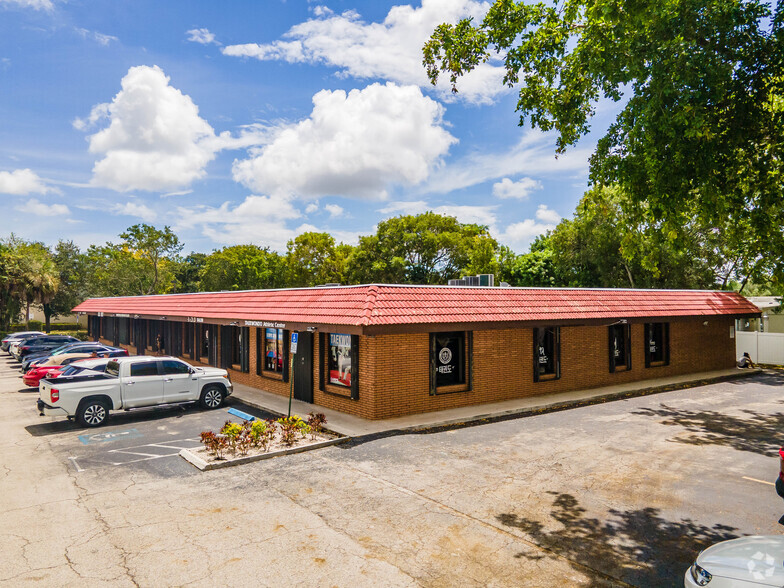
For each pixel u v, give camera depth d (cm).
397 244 5497
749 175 967
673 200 912
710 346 2483
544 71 1111
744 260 1299
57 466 1056
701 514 796
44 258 5744
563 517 784
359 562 646
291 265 6341
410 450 1139
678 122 823
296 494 880
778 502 844
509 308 1684
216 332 2359
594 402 1722
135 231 6806
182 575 616
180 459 1100
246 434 1136
